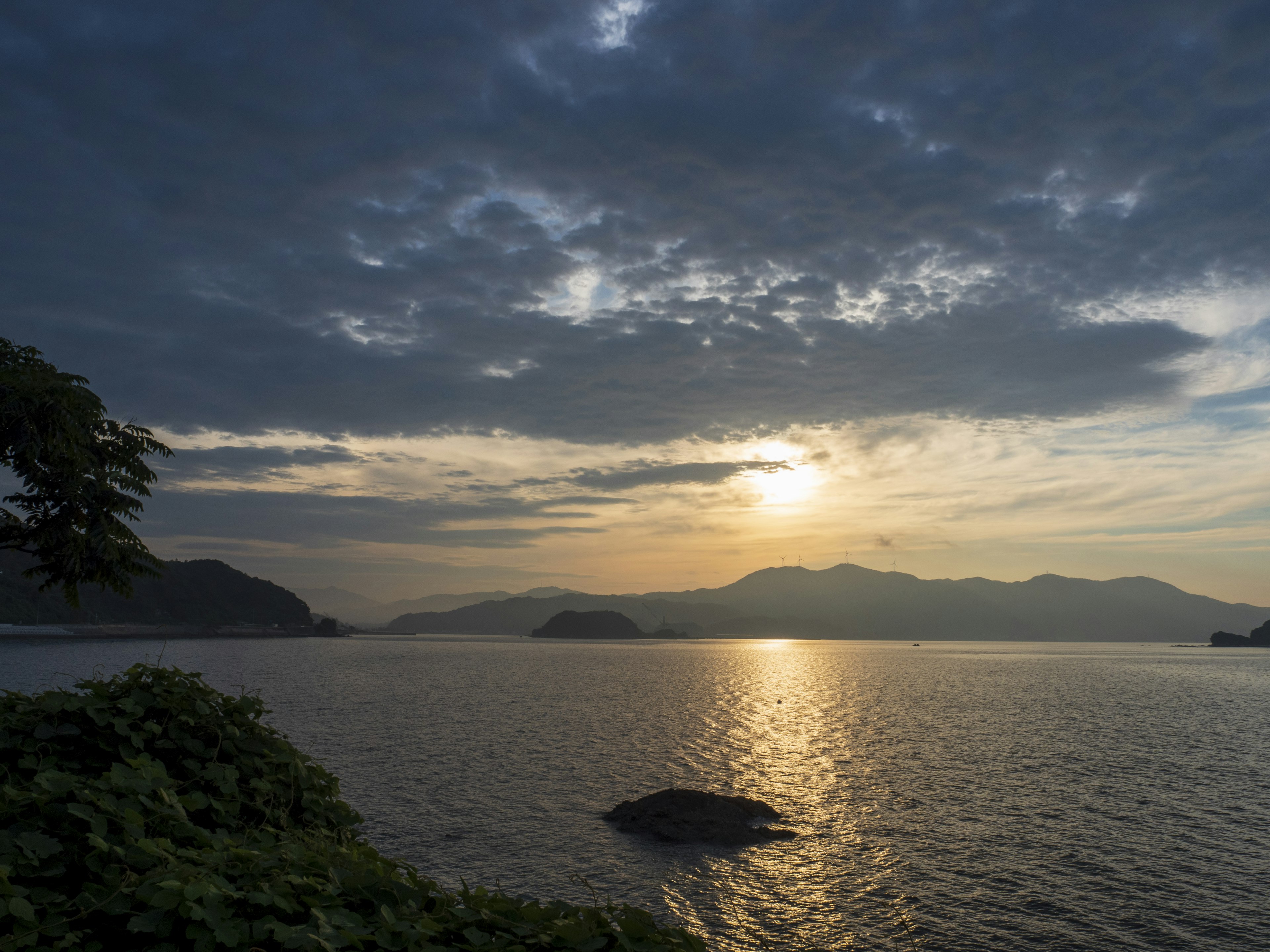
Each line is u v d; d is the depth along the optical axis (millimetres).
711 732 65875
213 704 8914
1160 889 27453
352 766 47031
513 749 54312
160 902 4824
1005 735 65312
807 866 29656
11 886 4828
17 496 15359
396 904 5949
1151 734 65750
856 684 133500
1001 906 25938
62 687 8156
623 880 28000
